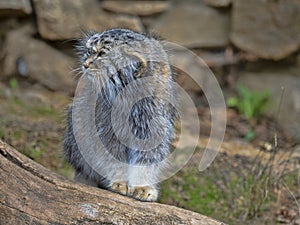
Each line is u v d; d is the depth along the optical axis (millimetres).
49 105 15266
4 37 16703
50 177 7965
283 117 16406
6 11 16250
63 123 10227
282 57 16562
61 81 16469
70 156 9727
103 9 16328
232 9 16766
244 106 16516
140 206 7992
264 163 12977
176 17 16703
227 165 12914
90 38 8555
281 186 11922
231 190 12023
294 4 16203
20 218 7613
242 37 16766
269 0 16359
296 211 11383
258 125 16172
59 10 16250
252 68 17062
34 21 16594
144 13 16469
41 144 12945
